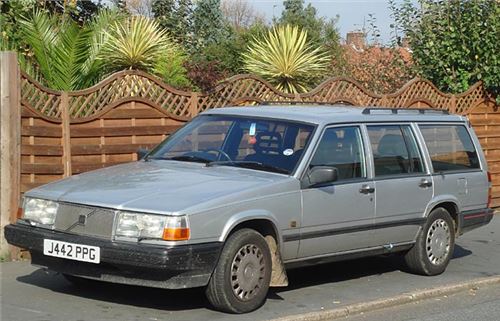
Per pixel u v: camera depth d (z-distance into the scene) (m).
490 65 15.11
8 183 8.98
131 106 10.40
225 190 7.17
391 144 9.04
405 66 16.66
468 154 10.20
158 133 10.71
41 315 7.02
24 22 11.92
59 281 8.30
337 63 17.98
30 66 11.29
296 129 8.23
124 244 6.73
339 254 8.30
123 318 7.04
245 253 7.21
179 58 13.30
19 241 7.34
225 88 11.81
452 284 9.06
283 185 7.56
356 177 8.45
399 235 9.01
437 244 9.53
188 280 6.84
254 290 7.32
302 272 9.52
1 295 7.66
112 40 12.90
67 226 7.10
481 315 7.97
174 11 21.97
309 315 7.32
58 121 9.59
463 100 15.01
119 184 7.38
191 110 11.25
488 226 13.63
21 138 9.13
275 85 14.74
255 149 8.17
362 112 8.96
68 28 11.49
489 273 9.89
